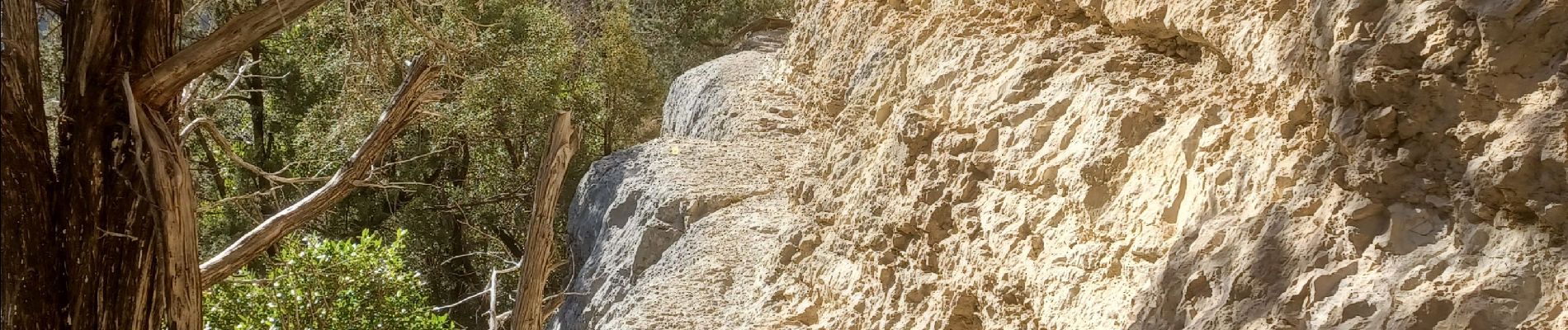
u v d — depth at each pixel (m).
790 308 8.79
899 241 7.79
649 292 9.92
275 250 15.36
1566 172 3.42
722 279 9.94
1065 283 5.71
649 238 11.53
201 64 3.80
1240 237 4.47
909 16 11.18
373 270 12.69
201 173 19.88
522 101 19.12
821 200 9.96
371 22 5.65
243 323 11.66
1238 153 4.89
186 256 3.85
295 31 19.75
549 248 5.23
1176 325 4.57
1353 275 3.97
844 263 8.43
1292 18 4.78
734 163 12.77
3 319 3.75
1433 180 3.89
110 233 3.72
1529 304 3.46
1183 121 5.59
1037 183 6.60
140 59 3.79
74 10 3.81
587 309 11.81
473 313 21.28
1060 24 8.03
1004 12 9.14
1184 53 6.44
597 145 22.61
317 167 18.25
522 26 19.83
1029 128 6.96
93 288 3.79
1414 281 3.75
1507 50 3.69
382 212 22.38
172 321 3.84
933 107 8.97
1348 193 4.14
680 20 26.52
